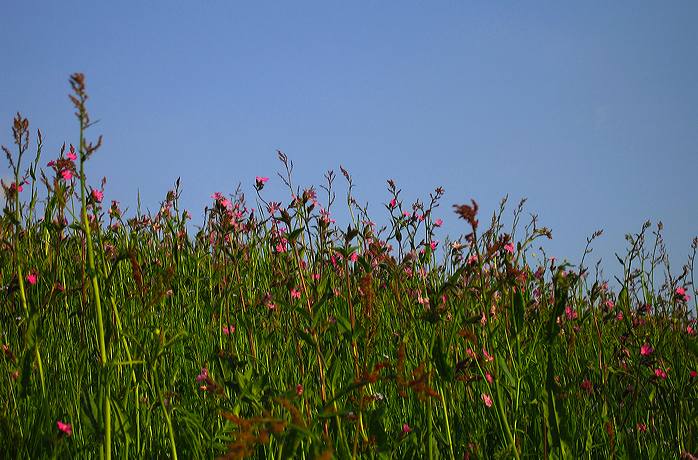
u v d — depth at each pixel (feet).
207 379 10.03
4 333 13.34
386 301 16.35
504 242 11.26
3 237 14.42
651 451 12.61
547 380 10.87
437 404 12.35
